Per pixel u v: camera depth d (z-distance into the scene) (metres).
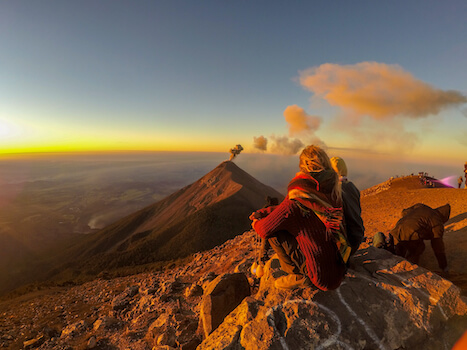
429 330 2.21
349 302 2.34
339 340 2.06
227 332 2.29
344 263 2.25
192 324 4.70
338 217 2.05
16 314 14.84
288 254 2.35
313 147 2.22
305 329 2.10
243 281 4.31
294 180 2.22
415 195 16.20
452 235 6.17
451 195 14.02
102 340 5.91
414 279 2.66
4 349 8.75
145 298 8.01
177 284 8.34
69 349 6.14
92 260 123.69
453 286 2.55
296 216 2.16
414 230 4.45
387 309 2.31
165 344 4.37
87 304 12.64
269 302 2.41
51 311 12.84
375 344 2.10
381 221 11.04
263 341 2.01
